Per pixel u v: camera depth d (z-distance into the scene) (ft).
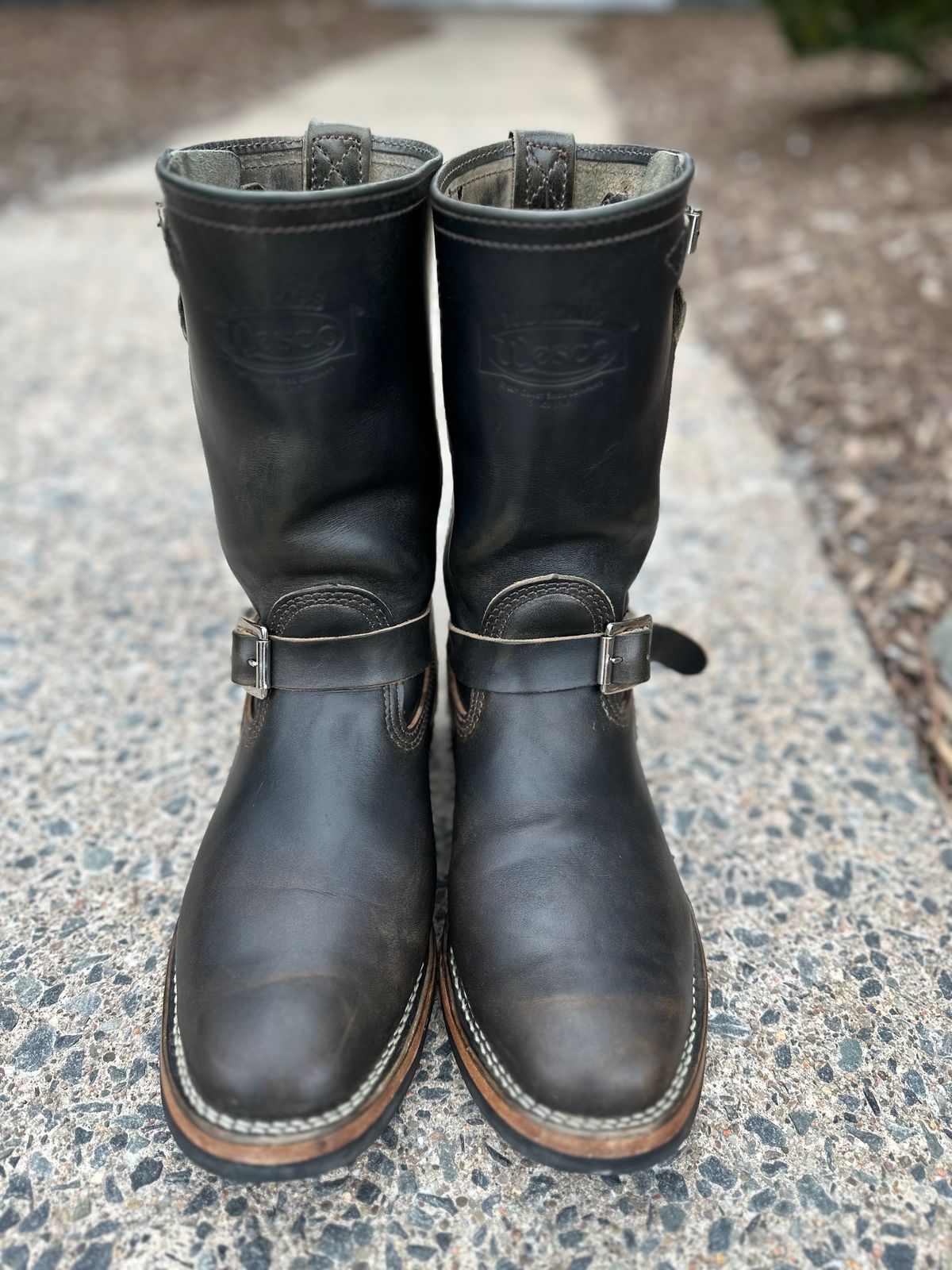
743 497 5.91
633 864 2.81
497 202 2.84
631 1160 2.35
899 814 3.76
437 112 15.76
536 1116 2.40
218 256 2.29
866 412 6.58
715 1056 2.88
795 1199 2.54
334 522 2.76
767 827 3.69
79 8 25.00
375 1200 2.53
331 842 2.76
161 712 4.25
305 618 2.88
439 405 4.19
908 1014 3.01
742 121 14.38
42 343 7.91
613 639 2.93
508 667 2.92
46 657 4.56
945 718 4.28
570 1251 2.43
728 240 9.80
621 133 14.05
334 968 2.52
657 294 2.43
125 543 5.45
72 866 3.50
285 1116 2.33
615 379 2.51
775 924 3.30
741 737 4.12
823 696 4.35
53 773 3.91
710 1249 2.43
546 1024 2.46
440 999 2.87
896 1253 2.43
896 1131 2.69
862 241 9.02
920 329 7.33
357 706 2.91
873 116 13.42
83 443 6.48
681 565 5.28
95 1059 2.86
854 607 4.94
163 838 3.61
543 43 25.99
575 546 2.84
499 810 2.88
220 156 2.68
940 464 5.95
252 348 2.42
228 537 2.84
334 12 29.19
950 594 5.00
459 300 2.46
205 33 22.88
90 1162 2.61
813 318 7.80
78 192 11.48
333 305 2.39
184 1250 2.43
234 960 2.54
